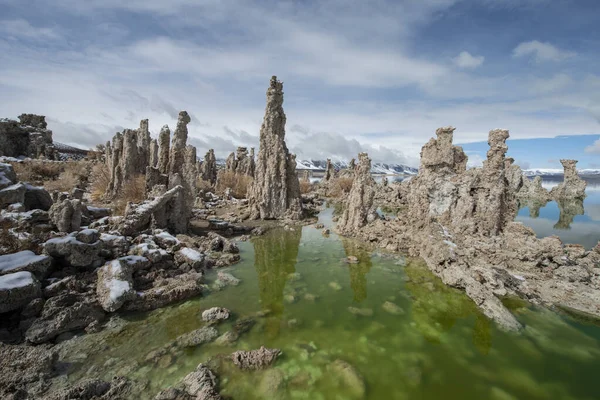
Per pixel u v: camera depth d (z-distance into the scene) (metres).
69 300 11.56
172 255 17.55
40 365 8.88
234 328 11.80
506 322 12.50
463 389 9.03
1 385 8.05
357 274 18.41
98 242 14.09
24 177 38.88
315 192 71.38
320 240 26.98
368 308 13.91
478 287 14.89
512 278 16.19
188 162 41.78
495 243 20.41
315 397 8.51
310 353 10.45
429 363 10.16
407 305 14.30
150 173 27.97
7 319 10.59
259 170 38.28
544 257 18.09
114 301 11.85
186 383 8.53
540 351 10.90
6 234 13.08
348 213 30.44
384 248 24.31
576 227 33.44
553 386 9.23
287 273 18.44
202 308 13.41
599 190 85.62
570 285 15.70
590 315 13.32
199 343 10.69
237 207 40.28
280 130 39.81
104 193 35.91
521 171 69.75
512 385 9.23
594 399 8.72
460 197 24.44
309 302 14.46
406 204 52.72
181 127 43.00
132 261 14.73
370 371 9.70
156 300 13.26
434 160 27.95
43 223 15.35
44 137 61.12
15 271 11.33
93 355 9.83
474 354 10.68
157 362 9.61
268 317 12.89
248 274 18.05
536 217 40.94
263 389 8.65
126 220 18.83
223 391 8.52
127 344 10.50
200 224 29.56
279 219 37.06
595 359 10.48
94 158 69.88
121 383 8.46
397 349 10.88
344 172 86.31
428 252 20.45
